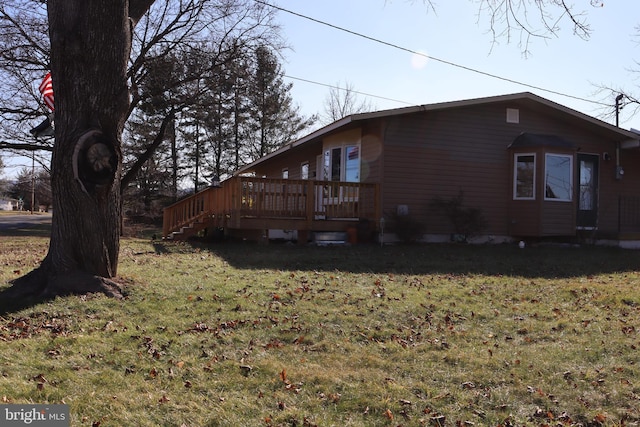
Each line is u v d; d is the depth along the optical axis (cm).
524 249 1296
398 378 416
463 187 1437
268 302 627
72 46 608
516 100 1466
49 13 624
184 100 1798
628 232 1536
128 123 3103
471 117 1451
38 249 1212
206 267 870
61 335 489
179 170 3853
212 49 1717
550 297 716
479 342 511
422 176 1394
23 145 1758
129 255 1015
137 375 407
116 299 608
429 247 1270
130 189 3281
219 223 1333
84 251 639
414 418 350
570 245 1412
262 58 1811
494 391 396
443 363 451
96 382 390
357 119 1299
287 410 354
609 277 893
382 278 823
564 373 430
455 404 373
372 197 1373
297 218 1280
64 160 626
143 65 1672
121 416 337
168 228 1587
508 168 1491
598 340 519
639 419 354
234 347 476
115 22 622
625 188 1655
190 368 423
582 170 1586
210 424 333
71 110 623
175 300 617
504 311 635
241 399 369
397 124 1373
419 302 654
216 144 3828
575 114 1492
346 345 489
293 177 2219
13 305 577
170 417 339
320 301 642
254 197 1262
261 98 3722
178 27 1666
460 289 752
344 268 911
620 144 1628
